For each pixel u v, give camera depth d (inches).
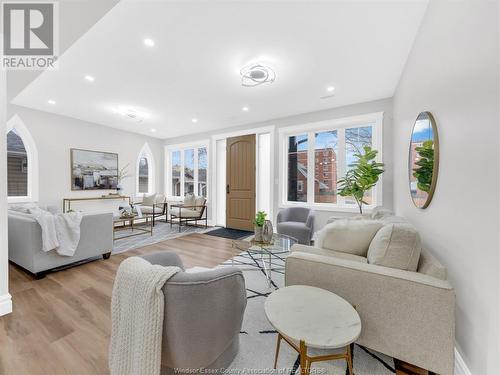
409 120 93.4
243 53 93.0
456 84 50.8
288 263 57.2
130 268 39.9
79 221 104.5
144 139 248.7
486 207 39.1
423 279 44.5
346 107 153.6
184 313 35.7
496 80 36.5
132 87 126.6
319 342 34.8
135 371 35.4
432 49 65.7
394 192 131.2
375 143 146.7
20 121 160.4
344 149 158.7
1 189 68.2
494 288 36.6
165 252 56.5
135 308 36.6
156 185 262.1
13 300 76.0
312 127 167.6
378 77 113.0
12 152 161.3
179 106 156.4
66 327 62.1
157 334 34.6
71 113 176.2
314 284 53.9
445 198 56.3
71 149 187.6
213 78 114.7
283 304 45.0
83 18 73.1
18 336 58.1
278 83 120.0
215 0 66.1
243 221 204.4
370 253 57.4
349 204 158.4
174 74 110.8
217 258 123.2
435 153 61.7
